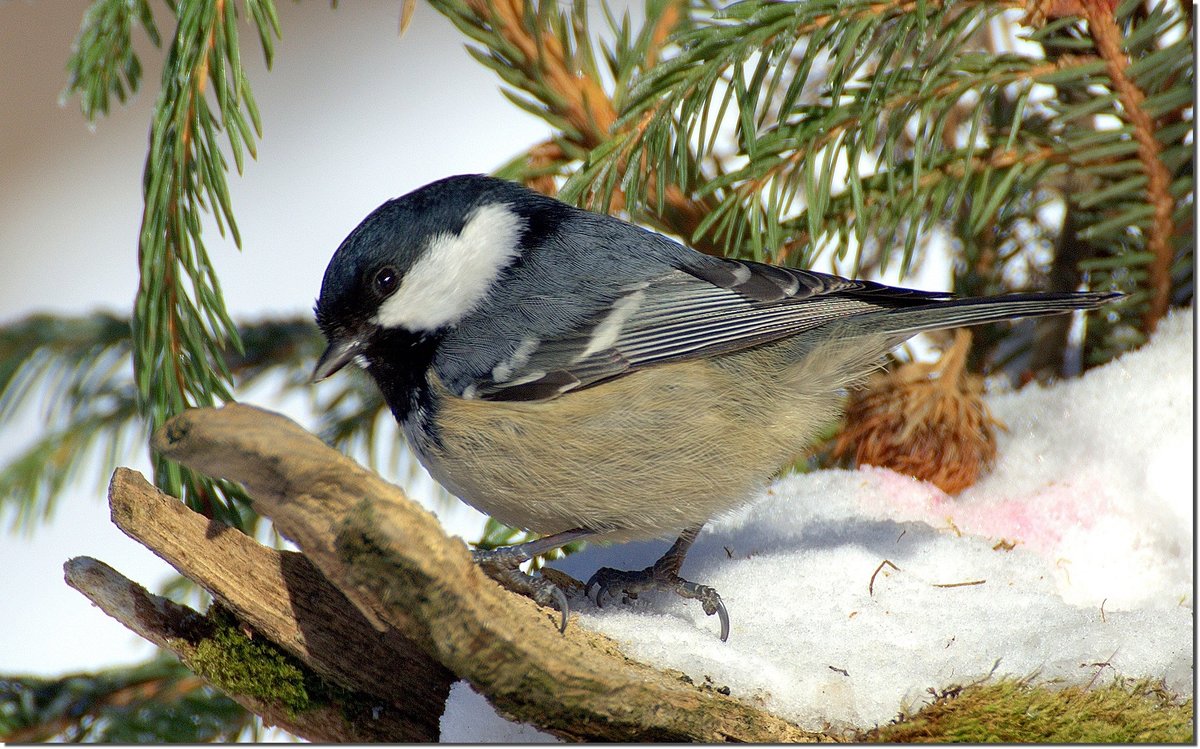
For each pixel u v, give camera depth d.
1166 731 1.82
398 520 1.81
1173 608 1.84
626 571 1.86
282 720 1.83
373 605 1.81
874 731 1.82
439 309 1.86
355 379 1.89
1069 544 1.86
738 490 1.85
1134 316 1.87
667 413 1.85
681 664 1.83
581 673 1.81
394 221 1.86
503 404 1.85
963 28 1.84
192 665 1.83
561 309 1.85
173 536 1.83
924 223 1.88
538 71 1.86
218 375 1.86
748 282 1.86
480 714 1.83
